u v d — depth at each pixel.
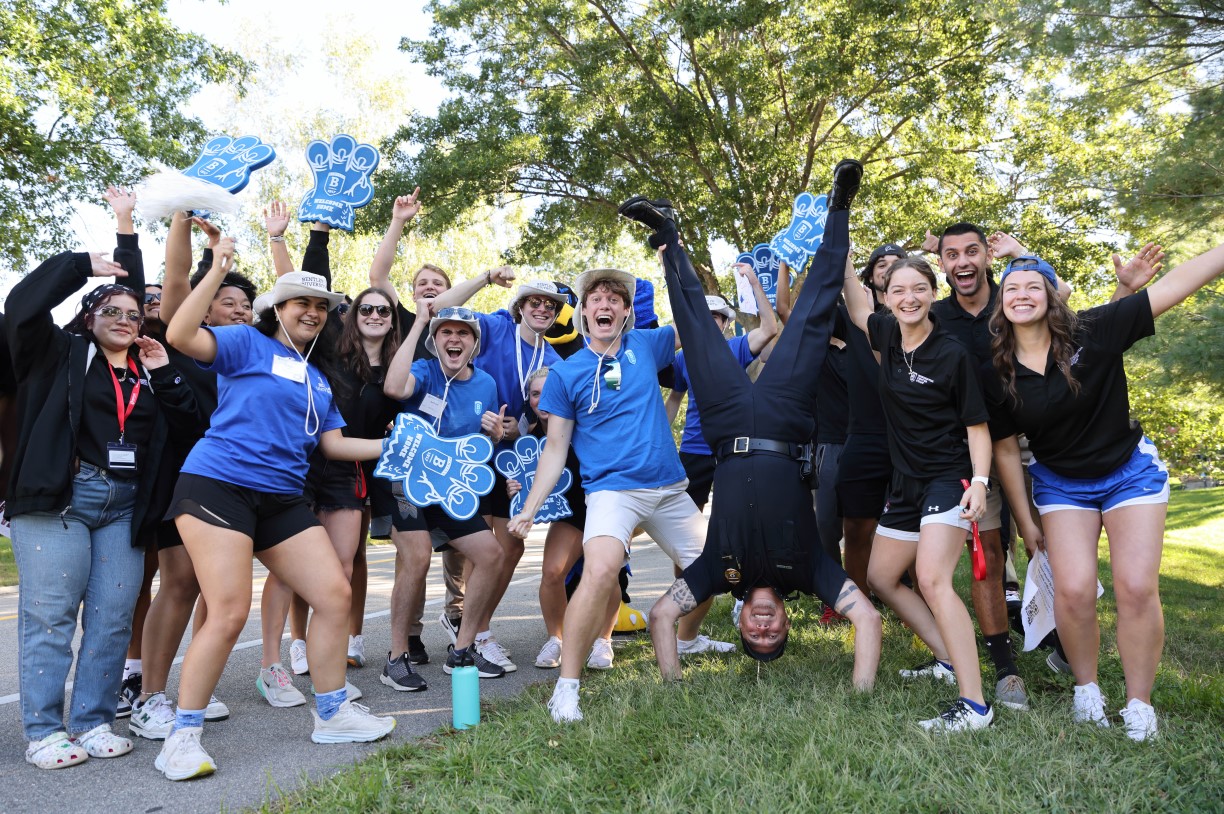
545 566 5.47
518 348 5.77
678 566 4.86
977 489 3.98
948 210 21.36
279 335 4.12
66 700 4.98
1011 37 9.10
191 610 4.32
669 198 20.16
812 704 4.07
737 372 4.53
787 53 19.97
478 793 3.19
